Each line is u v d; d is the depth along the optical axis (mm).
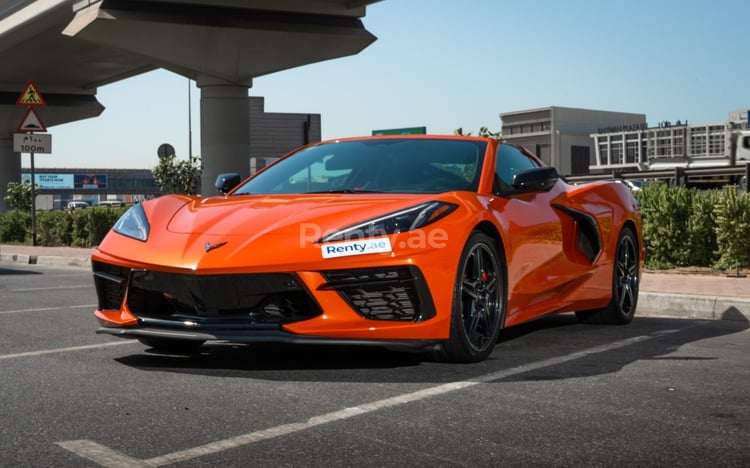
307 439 2551
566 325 5418
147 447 2467
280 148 52531
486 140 4621
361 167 4426
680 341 4656
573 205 4887
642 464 2322
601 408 2951
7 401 3061
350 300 3461
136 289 3738
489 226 3918
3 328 5172
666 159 28500
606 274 5223
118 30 24672
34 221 17234
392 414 2850
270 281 3461
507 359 3953
